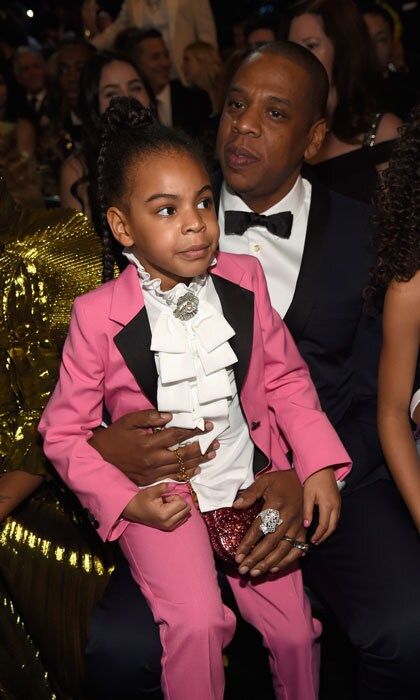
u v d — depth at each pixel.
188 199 2.26
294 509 2.39
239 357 2.40
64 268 2.76
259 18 5.77
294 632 2.39
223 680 2.30
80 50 5.75
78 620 2.59
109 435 2.41
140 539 2.35
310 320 2.70
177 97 6.09
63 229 2.81
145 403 2.44
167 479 2.41
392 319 2.47
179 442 2.38
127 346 2.37
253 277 2.50
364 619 2.36
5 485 2.63
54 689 2.69
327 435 2.44
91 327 2.38
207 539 2.38
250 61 2.71
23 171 4.32
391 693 2.36
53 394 2.47
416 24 6.22
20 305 2.71
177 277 2.40
